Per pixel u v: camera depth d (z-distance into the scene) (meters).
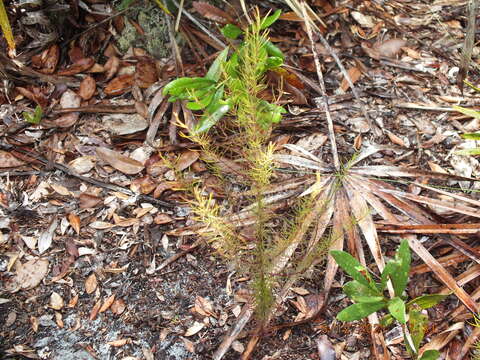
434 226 0.46
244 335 0.43
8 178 0.52
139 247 0.48
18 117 0.56
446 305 0.45
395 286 0.39
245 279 0.47
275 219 0.49
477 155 0.55
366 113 0.56
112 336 0.43
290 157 0.51
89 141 0.55
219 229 0.39
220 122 0.54
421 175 0.49
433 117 0.59
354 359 0.42
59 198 0.51
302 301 0.45
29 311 0.44
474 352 0.41
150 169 0.53
